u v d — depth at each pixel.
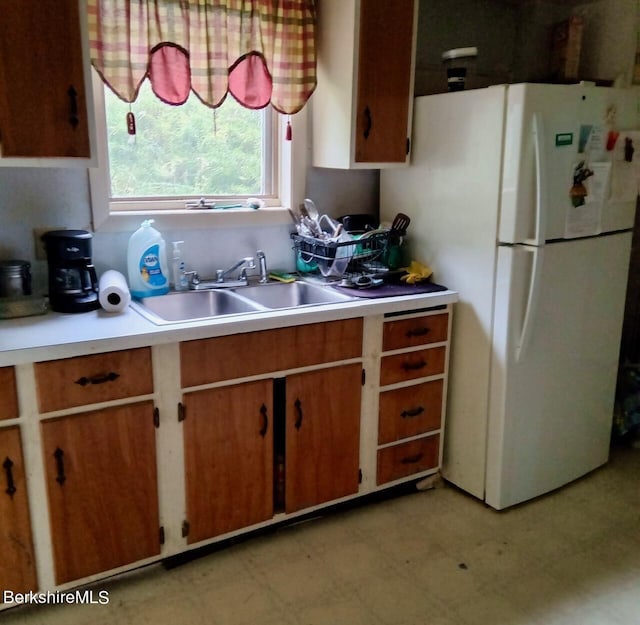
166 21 2.17
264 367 2.11
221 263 2.60
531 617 1.95
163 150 2.45
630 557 2.26
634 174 2.62
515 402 2.44
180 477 2.02
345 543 2.31
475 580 2.12
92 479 1.86
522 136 2.21
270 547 2.27
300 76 2.53
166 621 1.89
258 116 2.66
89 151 1.96
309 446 2.29
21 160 1.84
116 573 1.98
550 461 2.65
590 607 2.00
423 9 2.88
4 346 1.68
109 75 2.12
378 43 2.44
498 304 2.39
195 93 2.30
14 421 1.71
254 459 2.17
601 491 2.73
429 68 2.96
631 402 3.13
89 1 2.03
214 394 2.02
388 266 2.75
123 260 2.37
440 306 2.53
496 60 3.19
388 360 2.42
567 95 2.27
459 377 2.61
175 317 2.38
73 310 2.05
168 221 2.41
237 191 2.67
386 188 2.86
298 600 2.00
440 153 2.54
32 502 1.78
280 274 2.69
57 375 1.74
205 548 2.24
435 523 2.46
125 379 1.85
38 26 1.80
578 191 2.39
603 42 3.03
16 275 2.04
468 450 2.62
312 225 2.63
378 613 1.95
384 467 2.53
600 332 2.70
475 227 2.43
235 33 2.34
